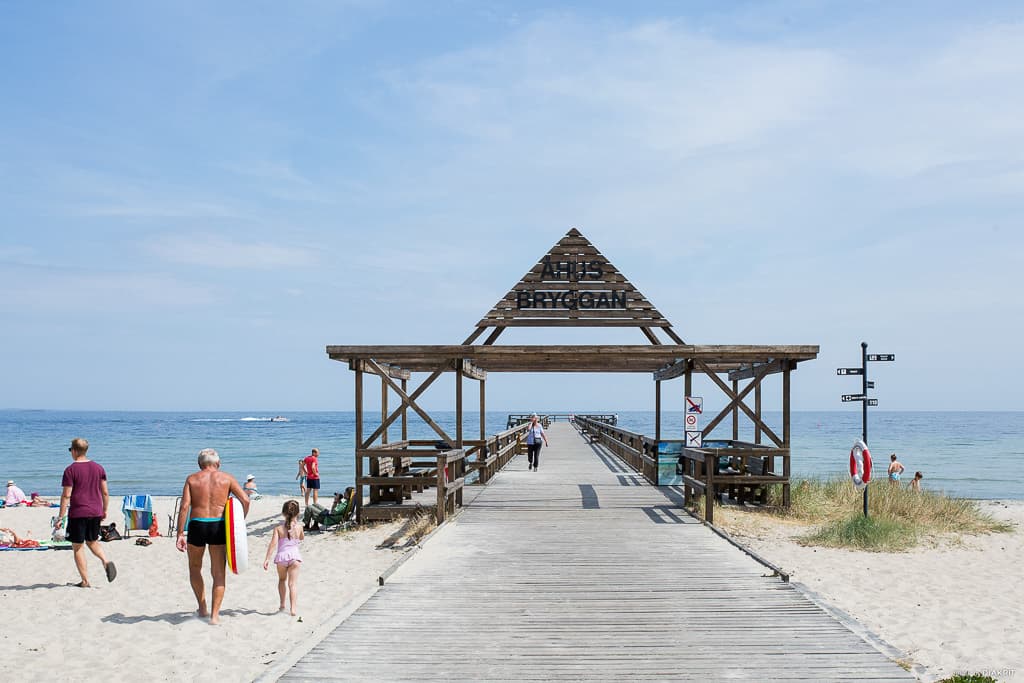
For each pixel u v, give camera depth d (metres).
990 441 77.31
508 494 16.67
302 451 60.94
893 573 10.94
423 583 8.66
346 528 14.59
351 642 6.61
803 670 5.94
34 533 19.03
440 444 19.05
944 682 5.95
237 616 8.72
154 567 12.65
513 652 6.34
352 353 14.92
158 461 50.81
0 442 79.69
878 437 86.69
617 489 17.53
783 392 15.84
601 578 8.90
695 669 5.95
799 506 15.66
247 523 18.70
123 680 6.55
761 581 8.75
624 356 15.80
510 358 16.31
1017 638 7.78
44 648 7.58
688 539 11.38
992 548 13.29
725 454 15.76
